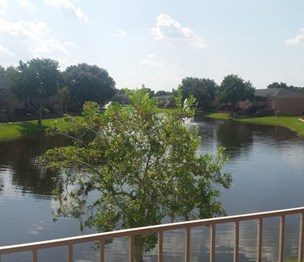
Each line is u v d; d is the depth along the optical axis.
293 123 72.38
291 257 10.00
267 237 12.17
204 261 10.44
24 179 25.55
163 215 11.49
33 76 67.12
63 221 16.12
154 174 11.70
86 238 3.24
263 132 60.69
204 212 11.65
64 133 12.95
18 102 76.94
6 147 42.19
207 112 119.38
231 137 52.97
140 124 11.79
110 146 11.74
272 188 22.83
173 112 12.02
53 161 13.00
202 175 12.10
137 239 10.12
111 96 105.19
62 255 11.94
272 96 101.62
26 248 3.00
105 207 12.05
